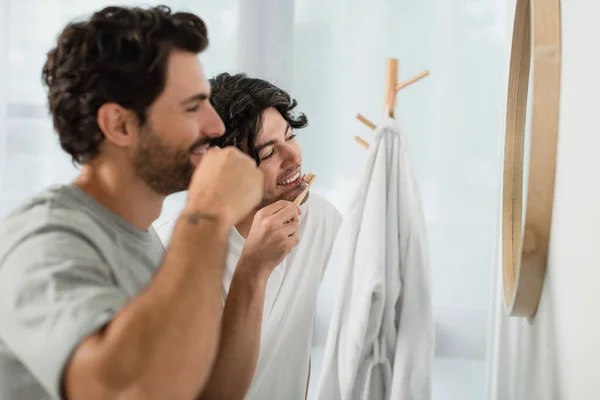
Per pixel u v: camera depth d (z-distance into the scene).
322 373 1.86
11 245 0.82
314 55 2.54
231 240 1.47
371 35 2.49
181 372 0.73
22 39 2.59
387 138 1.88
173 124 0.89
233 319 1.24
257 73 2.56
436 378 2.48
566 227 1.16
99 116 0.88
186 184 0.93
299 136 2.56
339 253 2.55
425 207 2.50
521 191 1.50
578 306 1.10
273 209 1.29
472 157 2.46
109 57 0.87
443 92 2.46
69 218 0.86
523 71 1.48
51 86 0.92
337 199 2.55
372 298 1.81
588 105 1.05
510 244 1.50
